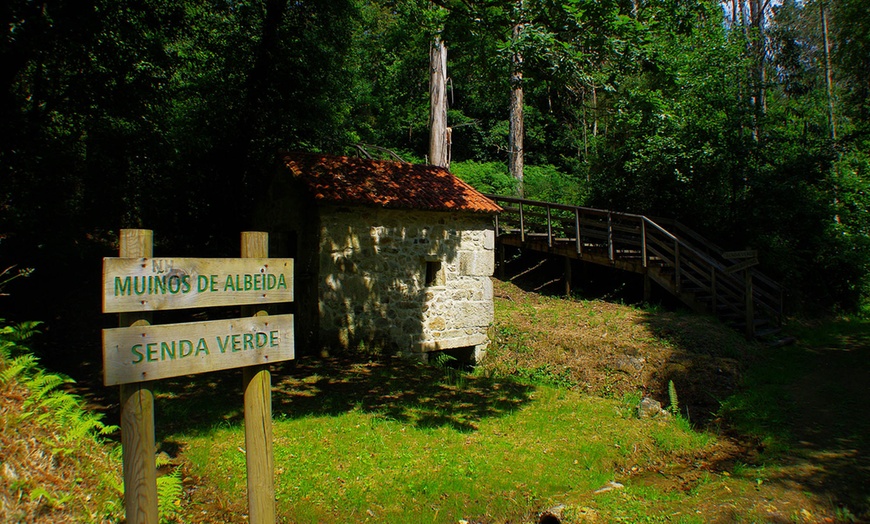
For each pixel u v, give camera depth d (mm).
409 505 4785
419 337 10703
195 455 5438
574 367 9953
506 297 13852
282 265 3717
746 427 7367
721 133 14797
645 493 5242
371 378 8703
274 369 8836
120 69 9000
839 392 8445
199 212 13516
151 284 3094
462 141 28281
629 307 12727
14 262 9578
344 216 9844
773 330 11969
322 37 14125
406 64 23469
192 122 12727
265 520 3604
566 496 5137
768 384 9023
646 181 15617
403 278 10516
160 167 11320
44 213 8859
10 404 4016
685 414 8203
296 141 14539
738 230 14852
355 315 9961
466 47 8930
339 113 17484
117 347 2961
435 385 8680
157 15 9672
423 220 10797
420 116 27516
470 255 11445
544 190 19938
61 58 8500
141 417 3070
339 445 5895
